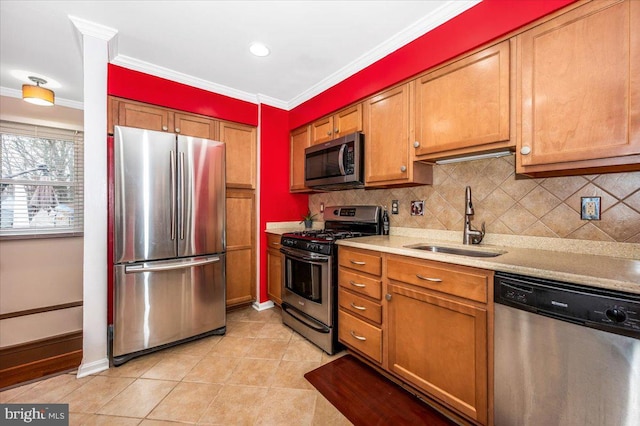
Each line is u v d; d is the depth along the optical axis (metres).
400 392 1.67
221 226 2.41
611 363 0.91
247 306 3.14
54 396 1.62
